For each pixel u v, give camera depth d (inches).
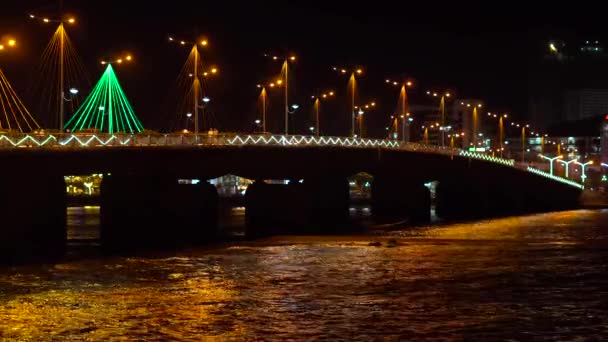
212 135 4045.3
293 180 4849.9
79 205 7357.3
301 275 2209.6
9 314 1640.0
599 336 1401.3
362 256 2704.2
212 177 4288.9
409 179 5753.0
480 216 6181.1
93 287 2023.9
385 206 5807.1
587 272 2210.9
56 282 2127.2
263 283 2059.5
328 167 4835.1
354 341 1376.7
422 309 1646.2
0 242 3166.8
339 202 4980.3
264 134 4581.7
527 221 5147.6
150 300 1803.6
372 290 1908.2
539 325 1485.0
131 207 3865.7
